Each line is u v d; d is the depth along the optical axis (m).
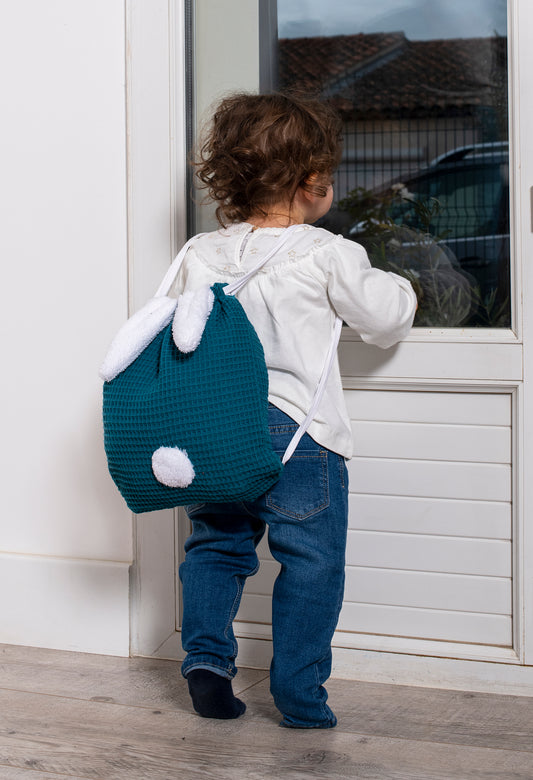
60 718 1.43
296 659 1.32
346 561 1.66
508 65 1.54
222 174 1.38
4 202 1.79
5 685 1.59
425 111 1.62
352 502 1.65
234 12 1.69
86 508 1.79
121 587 1.75
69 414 1.79
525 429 1.56
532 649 1.57
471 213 1.62
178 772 1.25
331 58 1.66
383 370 1.61
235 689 1.57
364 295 1.30
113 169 1.73
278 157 1.34
